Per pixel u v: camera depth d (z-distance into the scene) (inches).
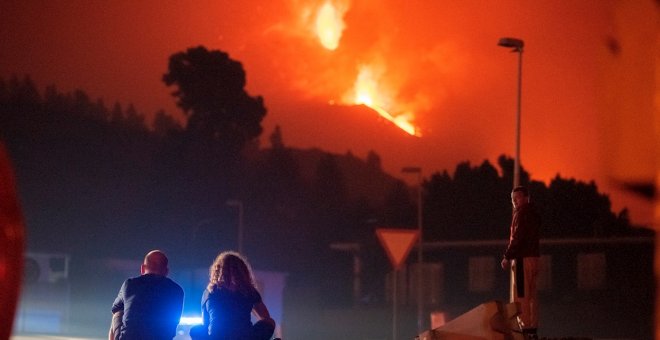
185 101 2679.6
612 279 1871.3
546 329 1905.8
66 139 2699.3
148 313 350.6
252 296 331.0
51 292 2151.8
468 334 347.3
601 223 2186.3
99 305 2208.4
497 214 2576.3
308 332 2235.5
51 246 2352.4
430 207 2669.8
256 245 2598.4
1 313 88.4
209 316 329.1
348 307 2389.3
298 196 2741.1
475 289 2033.7
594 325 1875.0
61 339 1411.2
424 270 2095.2
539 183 2508.6
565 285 1909.4
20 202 96.7
